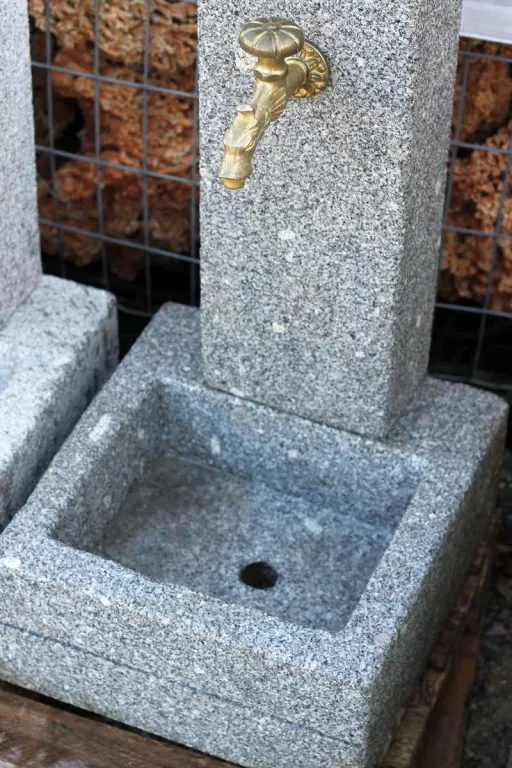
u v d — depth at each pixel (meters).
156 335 2.34
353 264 2.10
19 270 2.34
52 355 2.31
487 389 2.59
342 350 2.17
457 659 2.30
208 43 2.03
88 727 2.16
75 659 2.14
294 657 2.01
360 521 2.30
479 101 2.42
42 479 2.17
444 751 2.21
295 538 2.28
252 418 2.27
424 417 2.25
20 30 2.21
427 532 2.13
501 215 2.44
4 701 2.18
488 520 2.37
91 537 2.24
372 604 2.07
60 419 2.30
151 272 2.67
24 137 2.28
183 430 2.33
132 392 2.28
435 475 2.19
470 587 2.31
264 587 2.26
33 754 2.13
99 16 2.43
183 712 2.12
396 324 2.13
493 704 2.32
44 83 2.58
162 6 2.40
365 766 2.09
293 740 2.08
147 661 2.10
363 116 2.00
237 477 2.34
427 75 1.99
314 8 1.95
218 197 2.12
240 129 1.88
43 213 2.64
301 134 2.04
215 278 2.18
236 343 2.22
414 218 2.08
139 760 2.13
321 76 1.98
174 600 2.06
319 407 2.23
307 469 2.28
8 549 2.10
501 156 2.41
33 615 2.12
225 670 2.05
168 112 2.48
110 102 2.49
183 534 2.28
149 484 2.33
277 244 2.12
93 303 2.38
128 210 2.60
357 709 2.02
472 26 2.25
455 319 2.59
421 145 2.03
